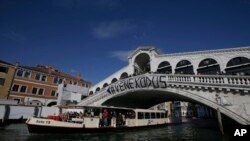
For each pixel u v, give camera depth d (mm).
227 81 14422
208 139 14695
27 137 13766
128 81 22453
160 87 19172
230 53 18469
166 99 26984
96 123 17125
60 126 14852
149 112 23969
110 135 16500
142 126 21875
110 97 24828
